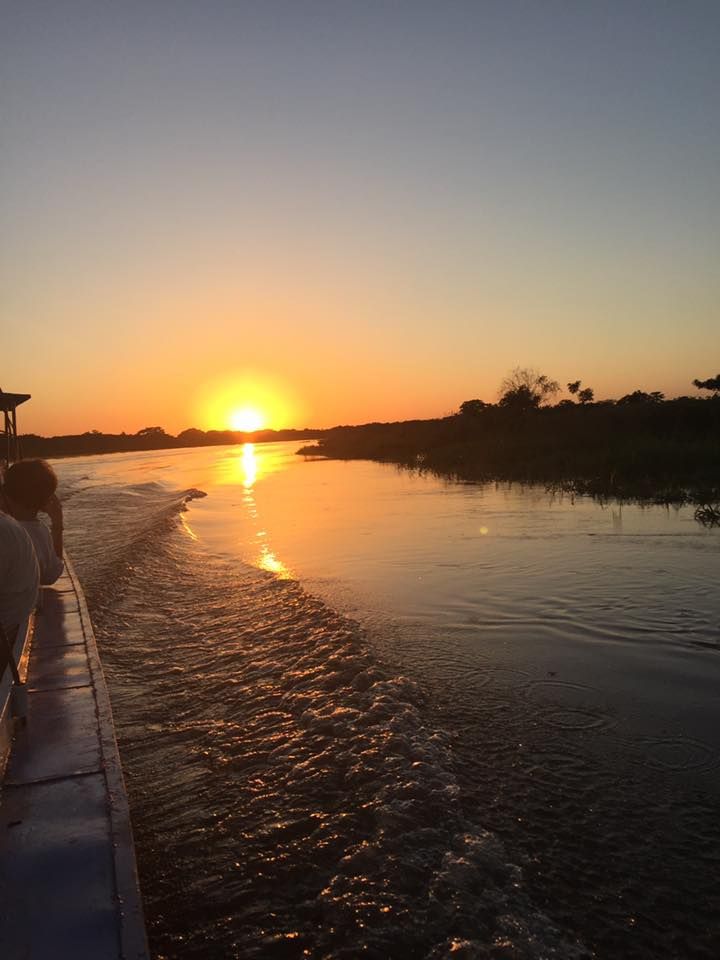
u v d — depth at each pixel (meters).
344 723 4.31
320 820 3.32
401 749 3.92
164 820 3.45
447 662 5.39
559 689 4.80
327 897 2.79
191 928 2.68
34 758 2.88
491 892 2.76
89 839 2.36
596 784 3.57
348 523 13.08
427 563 9.01
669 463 17.94
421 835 3.12
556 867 2.92
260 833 3.26
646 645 5.61
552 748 3.96
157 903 2.83
